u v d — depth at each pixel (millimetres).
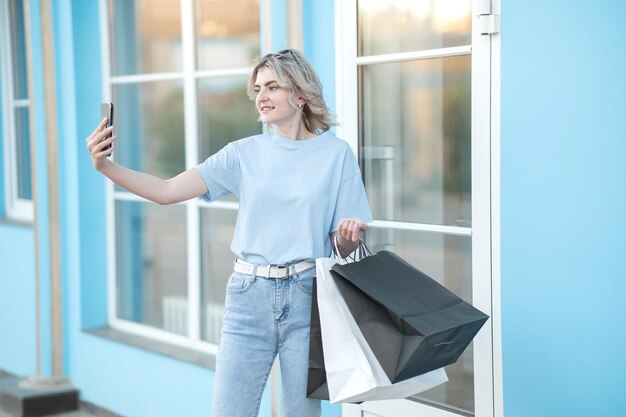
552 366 3432
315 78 3242
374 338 2854
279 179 3205
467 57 3789
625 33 3139
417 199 4047
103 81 5957
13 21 7059
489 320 3658
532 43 3418
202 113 5359
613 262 3221
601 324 3271
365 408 4215
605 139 3217
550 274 3412
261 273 3176
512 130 3504
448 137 3898
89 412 5887
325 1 4309
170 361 5258
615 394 3252
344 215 3252
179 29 5449
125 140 5887
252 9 5000
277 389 4469
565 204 3346
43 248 6027
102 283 6020
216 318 5332
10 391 5922
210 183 3264
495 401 3652
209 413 5023
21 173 7113
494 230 3623
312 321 3104
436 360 2924
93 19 5910
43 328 6043
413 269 3078
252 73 3264
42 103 5996
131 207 5895
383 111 4160
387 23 4102
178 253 5570
